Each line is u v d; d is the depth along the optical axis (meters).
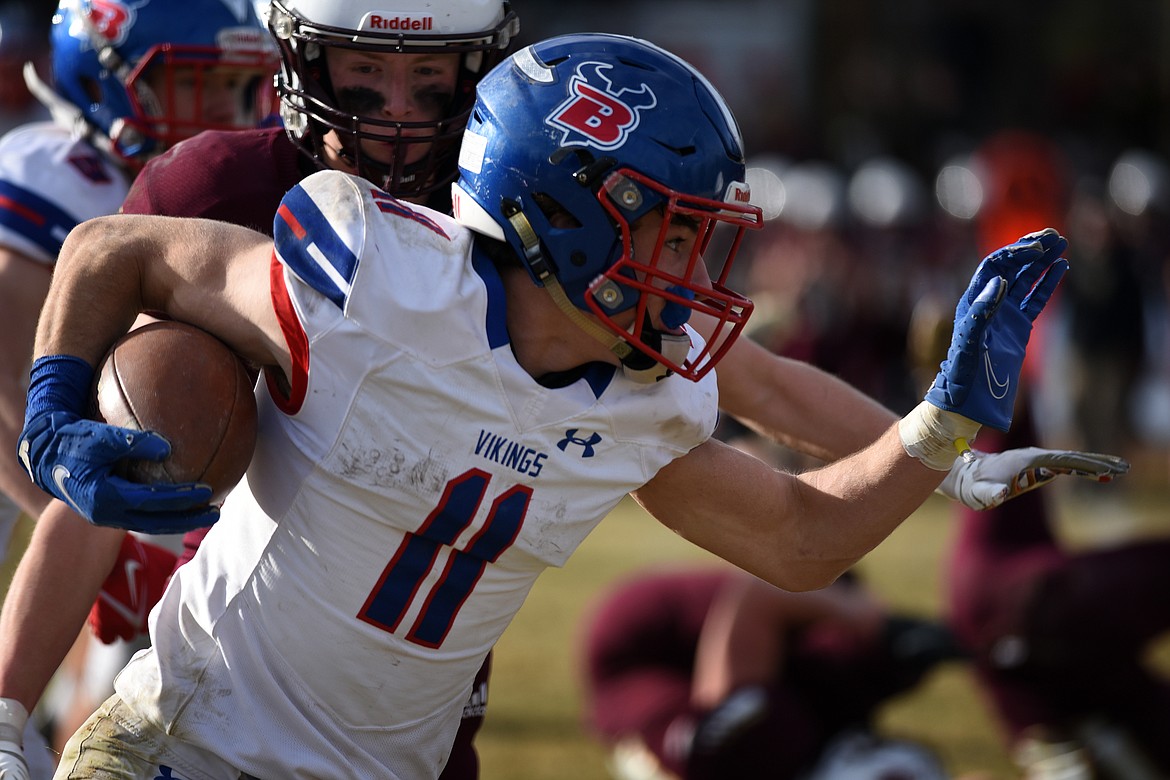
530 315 7.47
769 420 9.80
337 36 8.75
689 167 7.34
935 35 65.00
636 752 15.23
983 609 15.48
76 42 11.10
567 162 7.27
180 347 7.39
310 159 9.14
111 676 12.19
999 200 47.47
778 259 40.00
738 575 16.12
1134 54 67.75
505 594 7.86
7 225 10.78
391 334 7.09
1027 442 15.35
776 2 57.50
